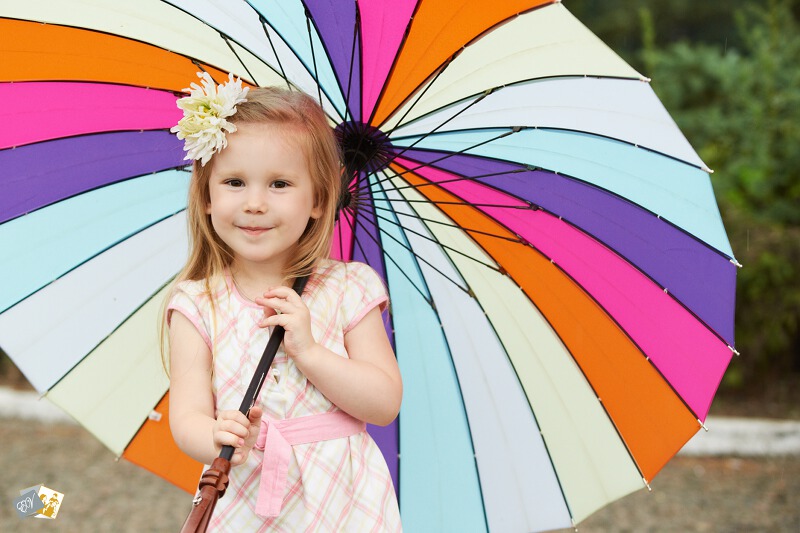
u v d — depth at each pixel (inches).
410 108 98.2
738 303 288.4
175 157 107.7
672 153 94.7
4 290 108.8
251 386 87.0
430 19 92.9
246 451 86.0
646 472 111.8
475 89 97.3
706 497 220.4
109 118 106.5
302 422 92.3
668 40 498.6
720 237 97.1
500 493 118.1
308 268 97.0
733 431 258.8
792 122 321.4
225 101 90.8
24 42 101.6
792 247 287.6
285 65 102.6
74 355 111.2
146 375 112.7
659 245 101.1
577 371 111.9
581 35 91.1
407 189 107.7
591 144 97.6
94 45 102.2
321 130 95.0
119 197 109.9
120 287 111.2
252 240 92.0
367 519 91.8
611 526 201.5
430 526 119.1
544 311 110.6
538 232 105.8
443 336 114.8
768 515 207.8
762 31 368.5
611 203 100.6
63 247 110.1
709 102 357.1
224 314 95.0
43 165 107.6
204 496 80.0
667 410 108.4
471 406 116.5
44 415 273.4
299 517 91.4
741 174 318.3
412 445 118.3
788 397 290.7
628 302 106.0
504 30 92.4
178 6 97.3
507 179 102.9
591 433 113.7
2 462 230.8
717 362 103.6
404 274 113.0
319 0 93.1
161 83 104.7
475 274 111.3
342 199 103.0
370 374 93.7
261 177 91.6
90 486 217.3
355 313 98.7
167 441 114.5
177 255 110.7
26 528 187.9
